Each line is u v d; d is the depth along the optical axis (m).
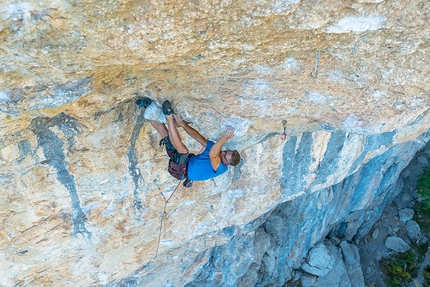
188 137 5.65
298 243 14.23
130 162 5.74
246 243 11.61
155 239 7.74
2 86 3.34
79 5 2.70
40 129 4.58
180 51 3.28
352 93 4.33
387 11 2.99
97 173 5.56
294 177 7.84
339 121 5.05
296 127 5.64
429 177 18.33
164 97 4.44
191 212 7.67
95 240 6.76
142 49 3.17
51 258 6.54
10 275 6.32
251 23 3.04
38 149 4.82
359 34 3.30
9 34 2.83
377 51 3.53
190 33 3.08
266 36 3.26
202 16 2.91
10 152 4.61
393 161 14.00
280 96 4.43
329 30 3.20
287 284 15.02
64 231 6.20
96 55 3.24
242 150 6.17
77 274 7.19
